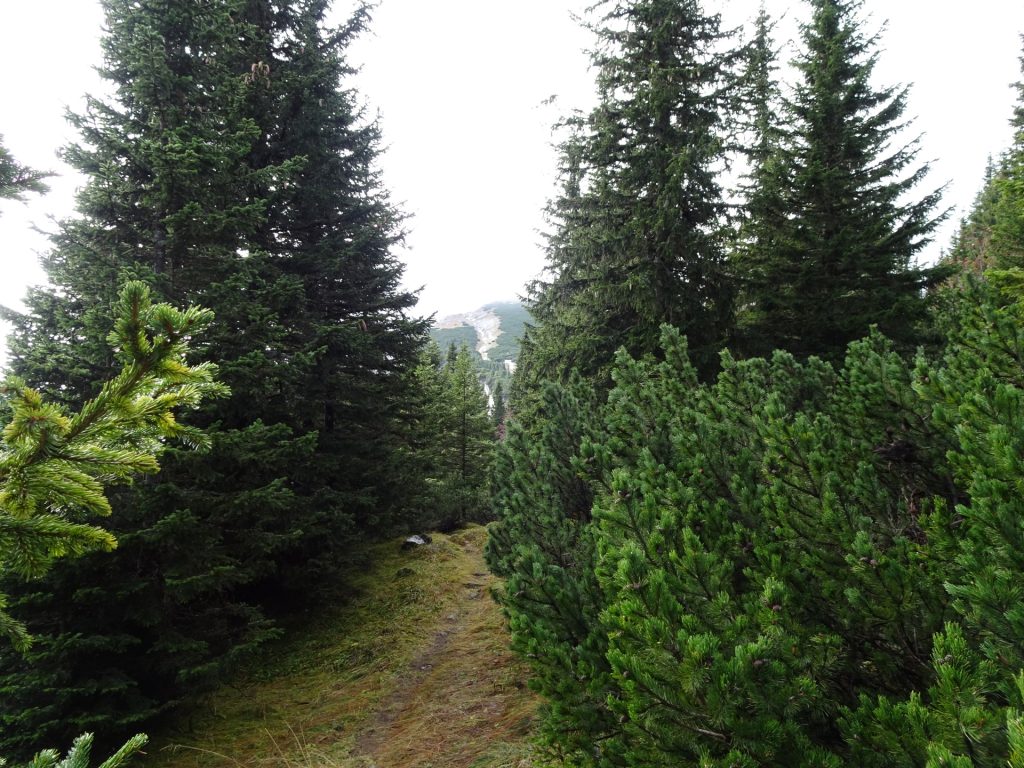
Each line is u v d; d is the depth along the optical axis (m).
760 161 13.44
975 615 2.19
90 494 1.79
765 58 12.48
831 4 13.62
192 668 8.06
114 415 1.77
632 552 2.96
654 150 11.73
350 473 14.27
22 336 9.64
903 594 2.72
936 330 11.71
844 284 12.32
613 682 3.18
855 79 13.01
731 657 2.58
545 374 13.68
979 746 1.85
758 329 13.11
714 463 4.41
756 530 3.88
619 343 12.32
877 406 4.54
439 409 30.19
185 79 8.78
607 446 5.25
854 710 2.75
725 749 2.44
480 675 8.92
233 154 9.30
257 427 8.96
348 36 15.87
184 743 7.94
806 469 3.61
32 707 6.92
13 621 2.04
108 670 7.62
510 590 4.21
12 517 1.77
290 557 13.15
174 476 8.71
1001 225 12.80
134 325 1.73
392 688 9.16
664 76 12.20
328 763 7.03
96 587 7.38
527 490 6.43
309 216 15.09
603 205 12.49
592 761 3.26
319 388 13.57
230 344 9.73
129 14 9.34
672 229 11.27
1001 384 3.16
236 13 13.20
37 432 1.67
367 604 13.41
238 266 9.66
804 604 3.09
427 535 19.91
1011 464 2.54
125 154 8.49
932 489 4.25
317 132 14.30
